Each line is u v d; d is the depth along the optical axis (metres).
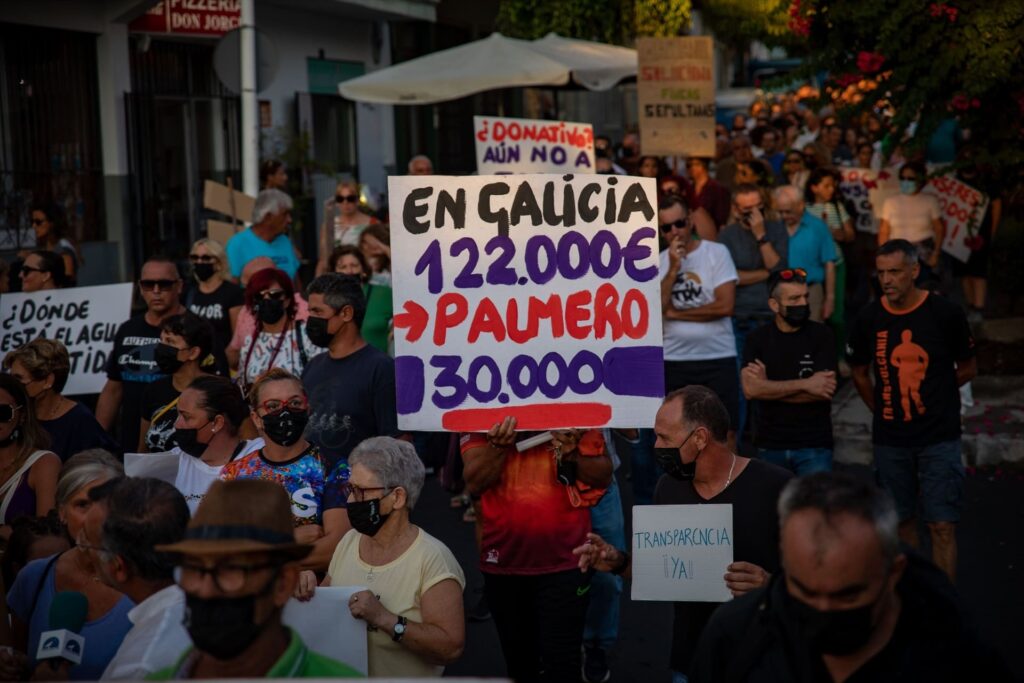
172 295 7.36
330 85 22.08
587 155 11.30
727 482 4.34
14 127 15.19
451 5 26.22
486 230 4.99
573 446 4.97
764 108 26.48
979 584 7.11
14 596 4.19
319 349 7.05
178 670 2.96
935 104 10.47
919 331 6.46
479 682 2.56
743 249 9.56
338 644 4.11
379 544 4.46
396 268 4.97
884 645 2.94
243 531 2.78
